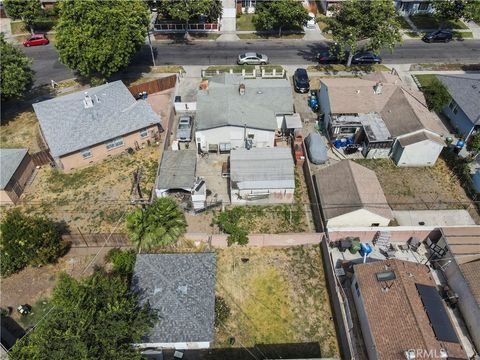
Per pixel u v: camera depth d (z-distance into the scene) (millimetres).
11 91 46625
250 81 50250
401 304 28422
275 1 63156
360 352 29328
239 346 29656
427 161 43688
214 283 31391
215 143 44812
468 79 49000
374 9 51188
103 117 44188
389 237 35688
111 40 48594
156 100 53375
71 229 37375
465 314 31016
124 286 27094
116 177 42625
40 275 33812
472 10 63312
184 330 28219
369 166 44188
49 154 43719
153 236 30906
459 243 33812
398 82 50375
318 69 58688
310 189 40906
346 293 32875
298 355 29234
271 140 44594
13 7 61906
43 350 22391
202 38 66875
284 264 34938
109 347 22953
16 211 34594
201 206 39000
